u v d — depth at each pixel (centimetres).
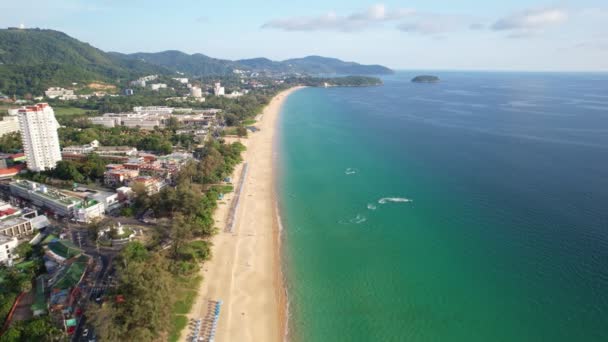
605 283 10694
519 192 17100
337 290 10850
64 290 9888
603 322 9331
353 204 16575
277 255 12644
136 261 10444
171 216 14900
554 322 9381
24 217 13775
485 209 15512
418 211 15625
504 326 9319
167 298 8762
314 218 15350
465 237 13425
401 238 13575
